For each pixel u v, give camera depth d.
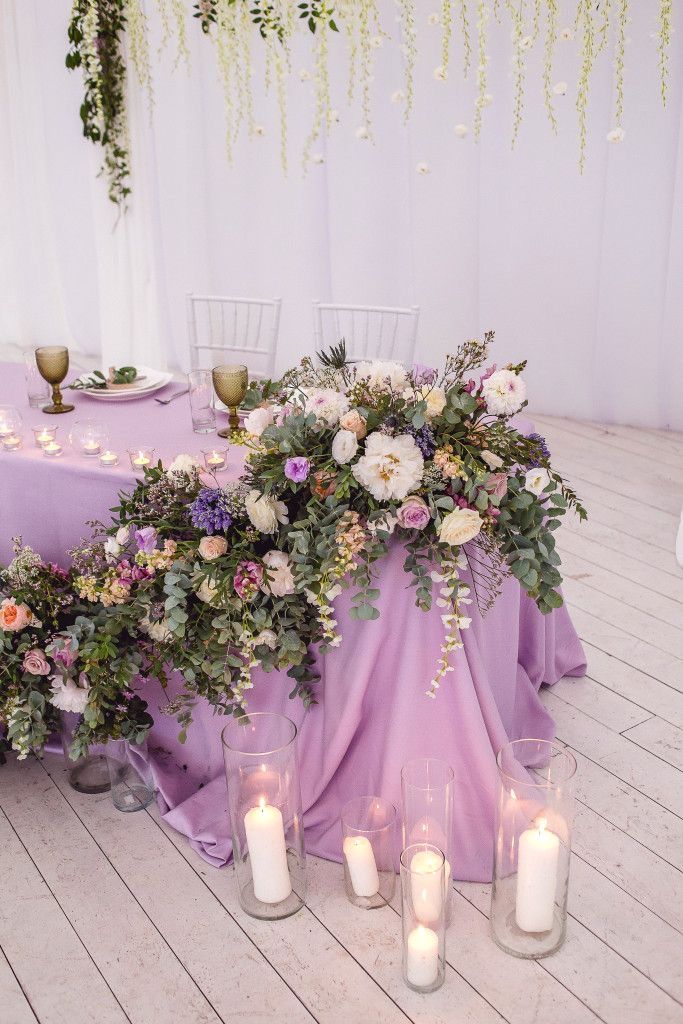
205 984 1.83
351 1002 1.78
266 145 5.05
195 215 5.25
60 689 2.12
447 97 4.62
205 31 4.21
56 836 2.23
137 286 5.46
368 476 1.80
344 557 1.80
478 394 1.93
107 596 2.03
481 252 4.87
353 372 2.04
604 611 3.11
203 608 1.98
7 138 5.95
